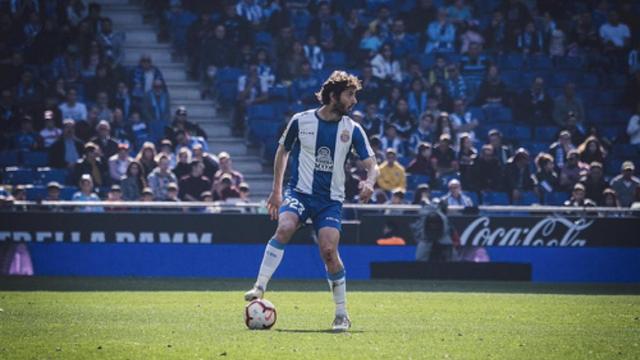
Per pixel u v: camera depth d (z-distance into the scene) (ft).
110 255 131.44
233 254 133.18
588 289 123.85
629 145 186.50
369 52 189.78
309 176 72.23
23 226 130.11
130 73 178.19
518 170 159.33
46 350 58.85
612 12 207.82
